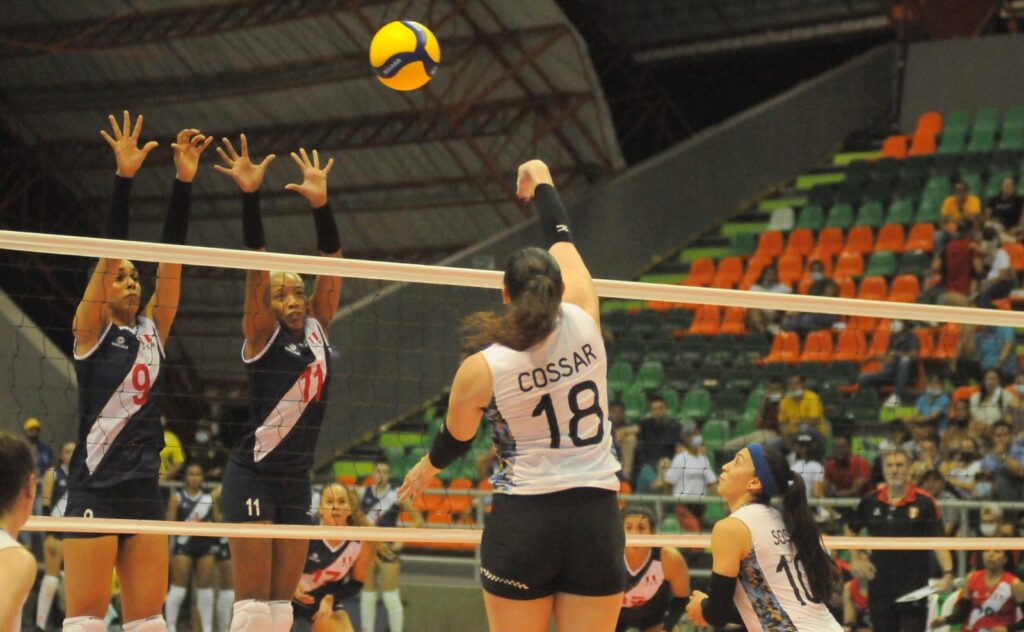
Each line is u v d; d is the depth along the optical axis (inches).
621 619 482.9
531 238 1170.0
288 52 1337.4
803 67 1537.9
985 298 936.9
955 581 578.6
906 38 1365.7
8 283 1485.0
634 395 941.2
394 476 907.4
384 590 678.5
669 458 753.0
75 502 328.8
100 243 315.0
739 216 1322.6
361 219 1501.0
